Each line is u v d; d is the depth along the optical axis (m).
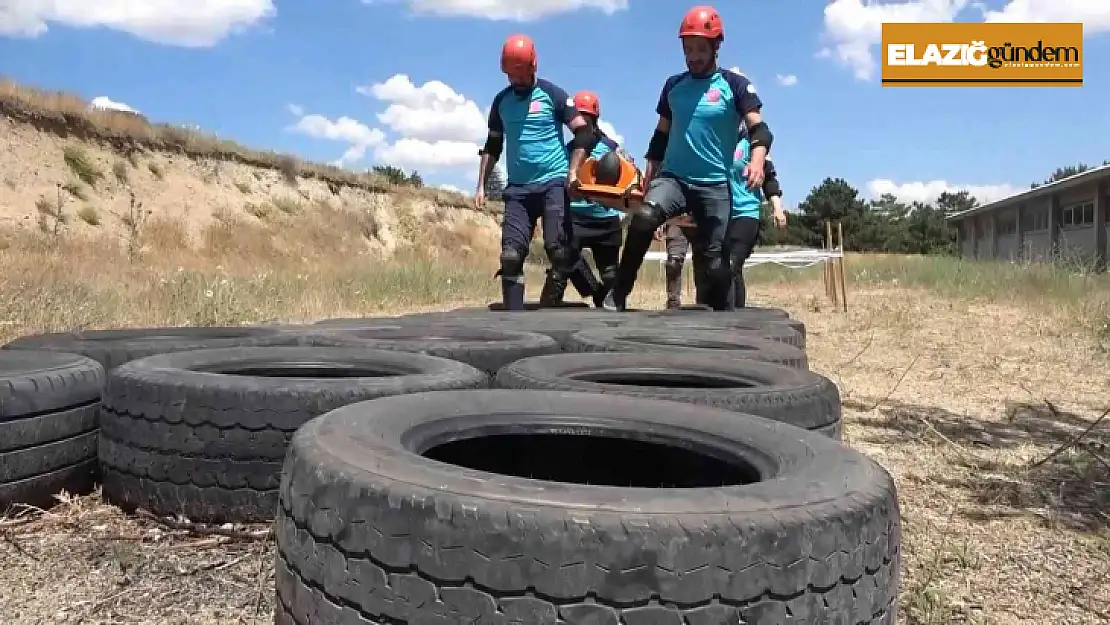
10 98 24.25
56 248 19.56
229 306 9.98
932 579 3.03
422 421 2.44
